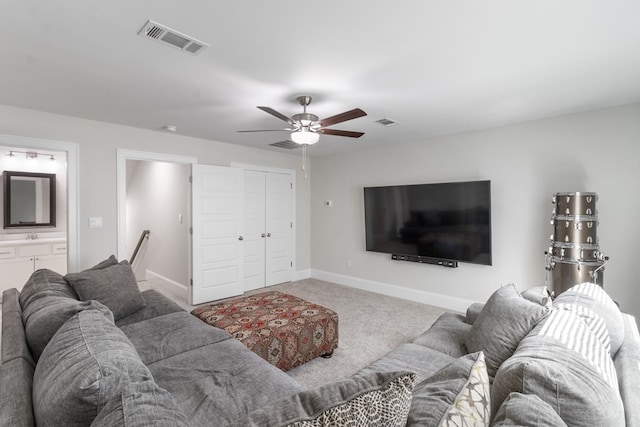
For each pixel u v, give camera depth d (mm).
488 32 1766
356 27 1723
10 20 1651
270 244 5320
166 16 1631
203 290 4359
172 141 4133
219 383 1564
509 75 2320
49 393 915
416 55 2031
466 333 2174
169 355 1863
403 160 4578
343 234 5414
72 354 1052
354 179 5234
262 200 5195
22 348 1359
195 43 1896
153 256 5371
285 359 2389
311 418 746
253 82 2447
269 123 3596
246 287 4965
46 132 3223
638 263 2893
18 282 4441
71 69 2236
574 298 1733
